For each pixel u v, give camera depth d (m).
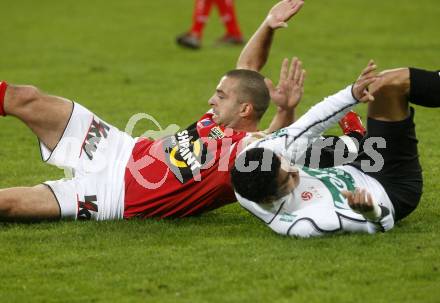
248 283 18.11
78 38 56.84
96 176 22.56
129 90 41.53
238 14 64.94
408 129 21.09
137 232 21.50
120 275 18.73
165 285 18.12
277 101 21.75
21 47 54.09
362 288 17.70
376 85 20.80
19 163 29.50
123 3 72.06
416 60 46.03
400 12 63.19
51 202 22.17
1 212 21.88
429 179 26.14
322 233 20.23
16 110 22.48
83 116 22.86
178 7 69.75
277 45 51.50
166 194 22.34
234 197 22.62
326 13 63.50
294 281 18.03
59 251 20.30
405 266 18.67
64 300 17.67
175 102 38.75
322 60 46.72
